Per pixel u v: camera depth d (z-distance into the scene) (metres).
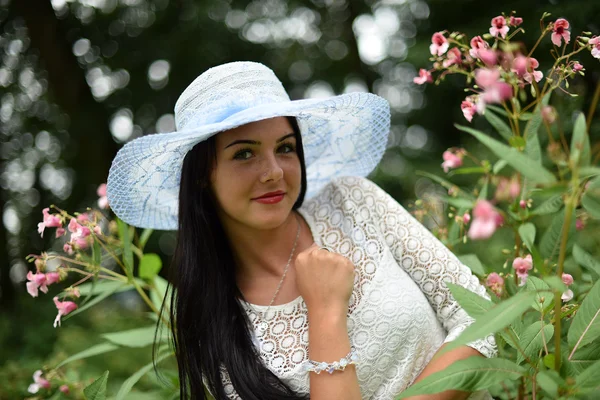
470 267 1.72
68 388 2.06
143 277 1.96
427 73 1.61
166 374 1.91
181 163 1.66
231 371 1.48
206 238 1.59
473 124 6.02
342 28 8.04
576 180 0.97
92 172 7.73
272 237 1.61
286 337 1.50
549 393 1.00
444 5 6.09
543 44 4.38
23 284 8.10
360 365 1.46
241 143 1.45
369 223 1.59
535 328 1.25
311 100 1.46
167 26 7.64
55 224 1.79
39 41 7.52
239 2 7.61
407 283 1.52
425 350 1.51
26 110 8.12
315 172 1.97
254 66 1.59
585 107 3.02
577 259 1.56
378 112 1.73
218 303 1.55
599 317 1.20
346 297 1.43
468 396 1.48
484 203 0.90
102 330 5.16
